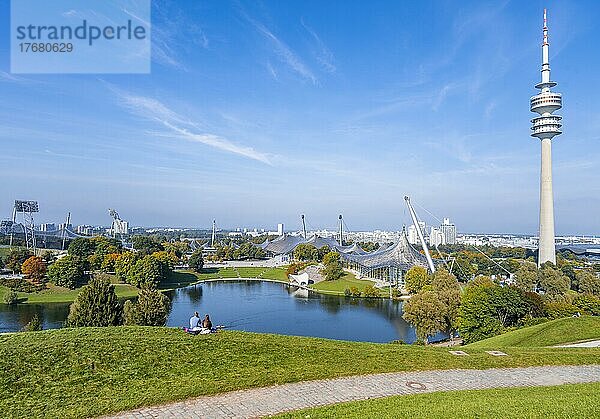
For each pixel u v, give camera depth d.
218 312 107.25
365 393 21.83
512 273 150.38
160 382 22.25
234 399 20.72
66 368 23.11
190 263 189.12
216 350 26.44
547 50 178.88
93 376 22.55
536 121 177.75
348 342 31.30
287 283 168.12
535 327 53.97
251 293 142.25
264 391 21.81
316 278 164.75
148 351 25.52
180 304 119.19
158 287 149.88
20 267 152.62
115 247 180.62
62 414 18.75
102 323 41.62
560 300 82.25
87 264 152.12
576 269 167.75
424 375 25.00
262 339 29.41
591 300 81.44
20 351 24.39
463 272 155.25
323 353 27.36
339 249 196.00
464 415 16.98
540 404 18.33
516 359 28.53
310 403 20.38
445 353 29.48
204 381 22.48
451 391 22.05
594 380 25.17
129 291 137.25
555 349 32.91
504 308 65.50
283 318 99.88
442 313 71.62
